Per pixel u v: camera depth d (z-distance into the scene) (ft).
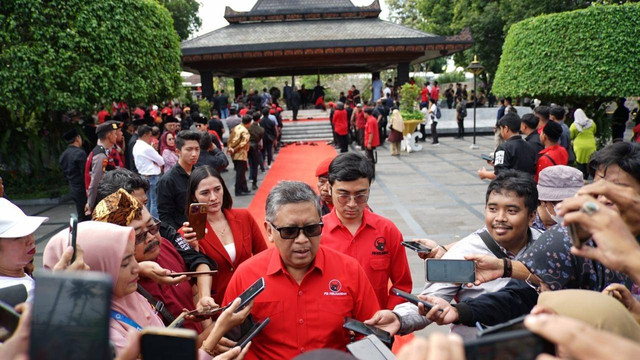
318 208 7.32
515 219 8.06
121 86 36.52
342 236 9.87
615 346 2.57
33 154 39.06
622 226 3.95
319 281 7.42
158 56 41.81
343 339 7.45
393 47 79.41
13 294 5.57
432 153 56.80
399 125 53.98
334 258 7.72
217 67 82.89
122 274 6.22
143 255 8.19
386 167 47.70
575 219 4.05
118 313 6.38
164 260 9.46
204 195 11.34
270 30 89.04
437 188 36.83
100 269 6.05
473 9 96.27
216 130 37.14
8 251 7.43
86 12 34.09
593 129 33.40
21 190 38.40
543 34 38.88
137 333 3.54
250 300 6.51
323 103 105.81
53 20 33.45
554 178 10.19
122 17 36.14
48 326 2.74
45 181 40.19
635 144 7.26
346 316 7.41
